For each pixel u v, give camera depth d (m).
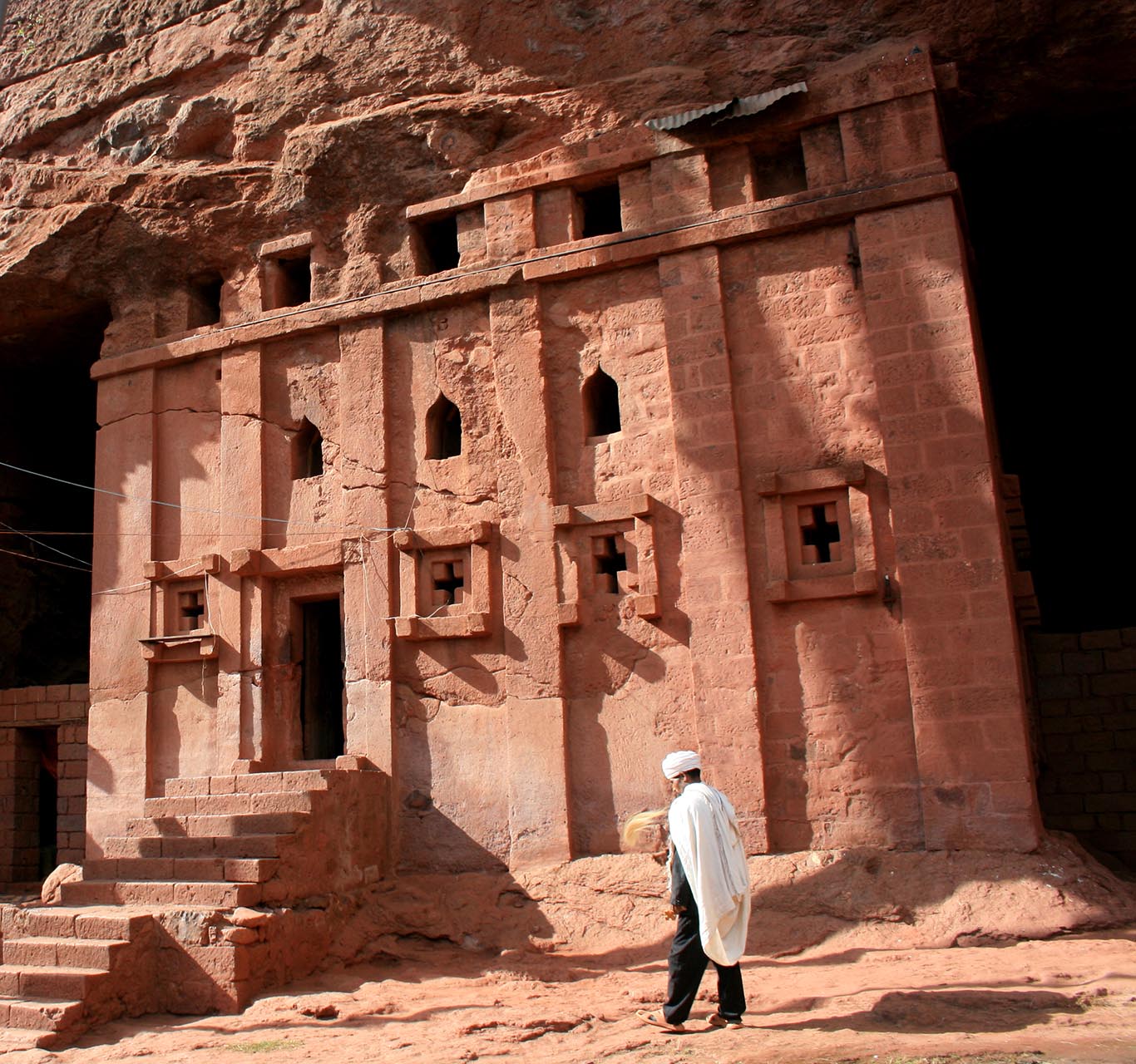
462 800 11.82
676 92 12.19
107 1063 7.27
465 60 13.05
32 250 14.29
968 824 9.99
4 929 9.17
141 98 14.62
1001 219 14.06
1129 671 12.37
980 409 10.57
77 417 18.34
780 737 10.82
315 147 13.19
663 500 11.61
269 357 13.66
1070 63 11.30
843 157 11.48
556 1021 7.54
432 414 12.80
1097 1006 7.17
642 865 10.77
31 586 17.53
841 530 10.96
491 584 12.05
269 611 13.16
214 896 9.27
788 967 9.08
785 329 11.50
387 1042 7.30
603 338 12.20
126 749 13.41
